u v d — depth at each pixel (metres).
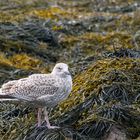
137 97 9.30
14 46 13.34
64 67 8.59
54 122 9.02
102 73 9.95
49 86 8.51
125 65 10.11
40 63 12.86
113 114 8.89
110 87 9.43
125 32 14.87
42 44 13.88
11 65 12.38
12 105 10.28
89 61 12.43
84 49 13.77
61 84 8.52
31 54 13.33
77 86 9.91
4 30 13.93
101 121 8.76
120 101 9.24
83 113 9.10
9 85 8.67
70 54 13.55
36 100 8.52
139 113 8.94
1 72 11.95
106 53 12.01
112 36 14.38
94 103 9.23
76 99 9.45
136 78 9.72
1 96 8.53
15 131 9.32
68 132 8.64
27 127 9.17
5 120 9.84
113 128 8.70
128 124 8.83
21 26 14.38
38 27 14.39
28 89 8.53
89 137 8.68
